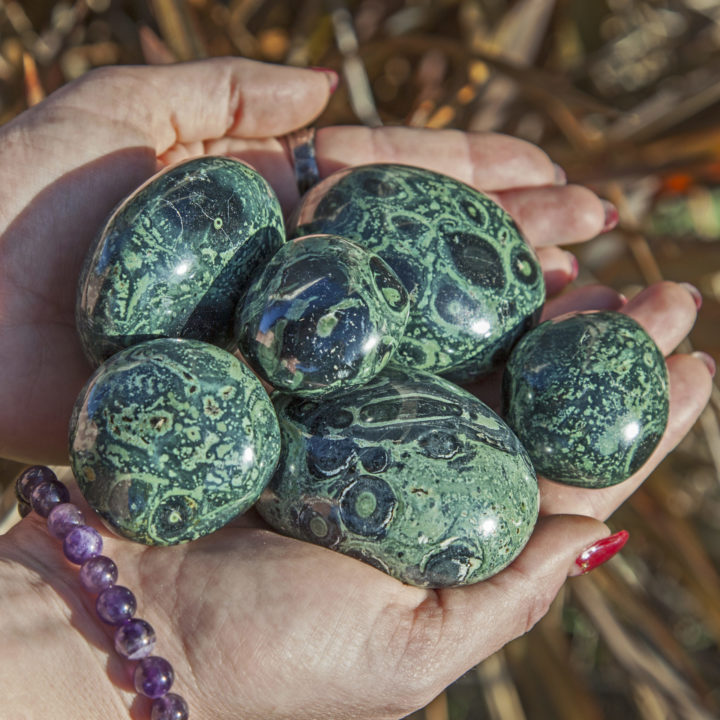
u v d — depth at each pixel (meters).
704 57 0.64
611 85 0.65
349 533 0.42
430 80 0.61
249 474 0.42
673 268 0.58
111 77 0.49
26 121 0.48
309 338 0.42
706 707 0.55
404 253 0.45
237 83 0.50
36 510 0.43
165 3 0.54
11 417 0.48
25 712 0.40
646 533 0.56
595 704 0.56
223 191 0.43
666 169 0.56
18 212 0.47
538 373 0.44
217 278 0.43
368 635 0.42
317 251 0.43
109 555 0.43
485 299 0.45
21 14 0.57
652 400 0.44
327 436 0.43
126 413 0.41
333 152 0.52
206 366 0.42
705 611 0.56
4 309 0.47
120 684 0.42
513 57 0.60
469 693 0.59
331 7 0.57
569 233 0.52
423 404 0.43
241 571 0.43
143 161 0.48
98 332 0.43
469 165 0.52
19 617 0.41
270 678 0.42
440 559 0.42
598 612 0.55
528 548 0.43
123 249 0.43
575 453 0.44
